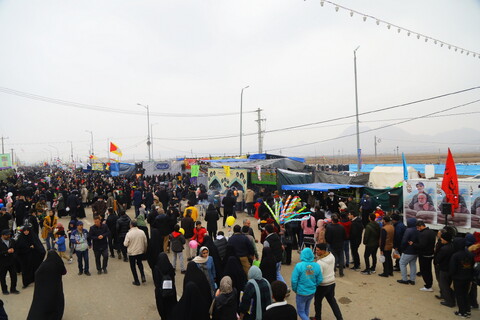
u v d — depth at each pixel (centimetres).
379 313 673
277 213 991
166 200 1822
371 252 905
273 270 662
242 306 518
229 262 643
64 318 670
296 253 1113
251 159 2741
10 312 699
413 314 667
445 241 697
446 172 1239
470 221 1198
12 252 797
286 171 1895
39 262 873
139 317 675
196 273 572
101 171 4859
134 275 849
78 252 927
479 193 1180
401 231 875
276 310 425
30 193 2016
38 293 595
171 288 588
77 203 1788
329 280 602
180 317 514
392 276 890
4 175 3862
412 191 1375
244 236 748
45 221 1148
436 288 800
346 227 951
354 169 4459
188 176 2970
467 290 649
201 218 1808
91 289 827
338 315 596
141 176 3222
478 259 658
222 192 2120
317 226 1005
